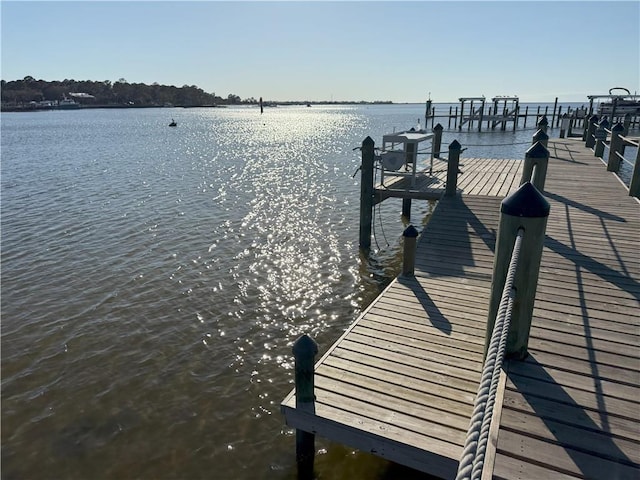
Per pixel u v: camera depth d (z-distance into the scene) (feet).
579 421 9.24
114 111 547.49
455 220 29.25
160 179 74.28
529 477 7.95
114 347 24.54
